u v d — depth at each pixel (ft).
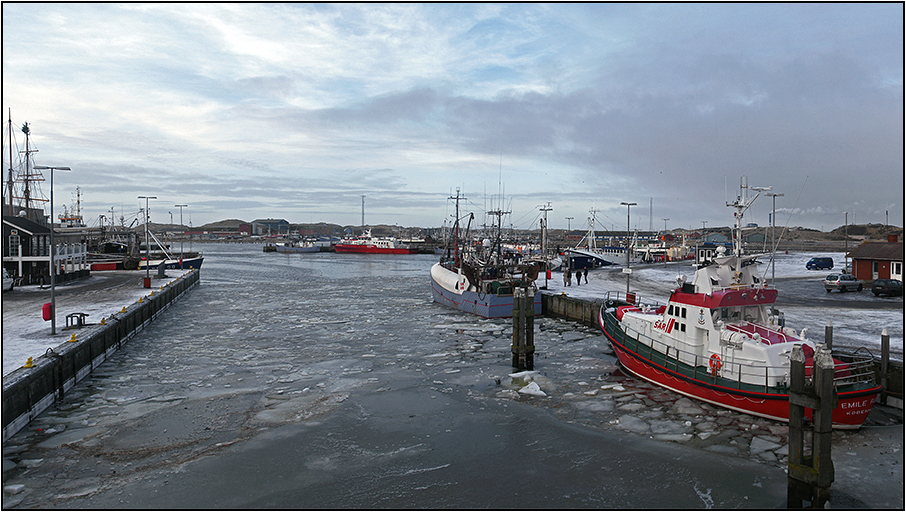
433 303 132.36
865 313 84.99
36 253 136.36
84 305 96.68
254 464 39.99
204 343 83.61
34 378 49.01
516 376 64.08
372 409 52.42
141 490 35.86
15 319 80.64
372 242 479.82
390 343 83.56
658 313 67.26
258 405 53.52
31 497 34.73
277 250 527.40
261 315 112.88
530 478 37.88
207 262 351.05
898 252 118.73
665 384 56.70
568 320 105.81
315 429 47.09
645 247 315.17
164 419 49.32
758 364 46.57
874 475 36.68
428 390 58.65
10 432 44.47
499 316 107.34
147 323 98.58
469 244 159.43
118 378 62.90
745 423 46.96
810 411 42.11
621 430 46.39
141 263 197.57
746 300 51.31
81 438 44.60
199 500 34.68
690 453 41.34
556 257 223.92
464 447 43.29
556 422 48.65
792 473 32.55
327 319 107.24
